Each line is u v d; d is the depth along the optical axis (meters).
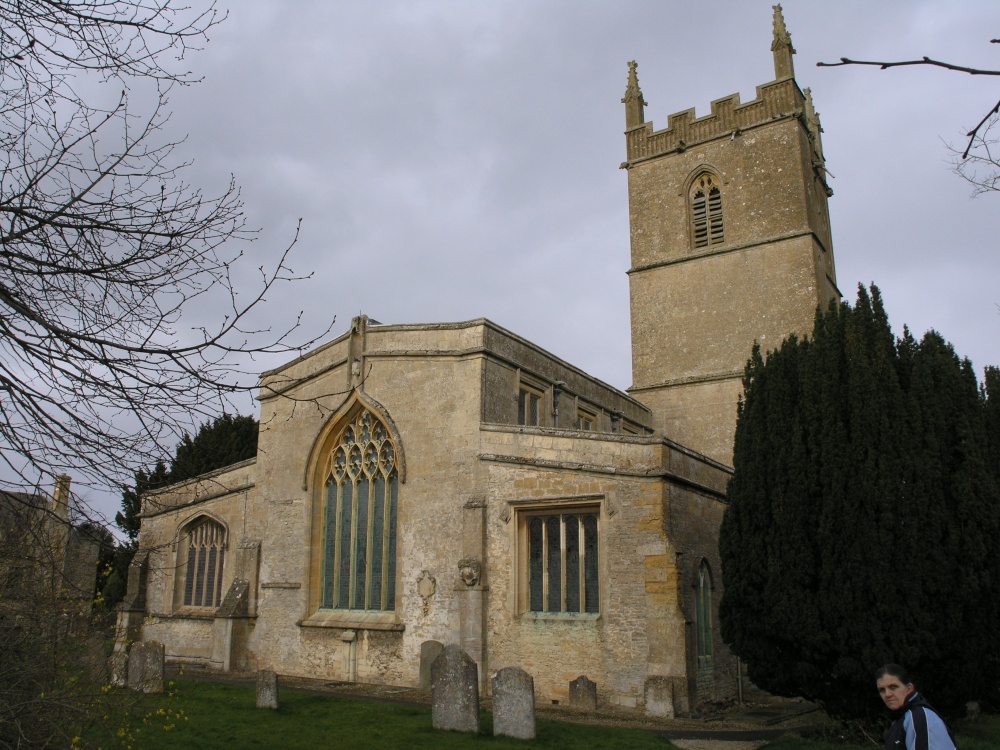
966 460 14.77
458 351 23.48
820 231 36.78
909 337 16.22
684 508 20.44
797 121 35.25
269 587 25.75
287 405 27.23
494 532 21.58
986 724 17.67
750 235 35.09
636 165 38.94
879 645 13.99
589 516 20.56
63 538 9.27
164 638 28.06
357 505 24.97
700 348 35.06
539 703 19.67
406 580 22.70
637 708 18.59
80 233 6.51
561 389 27.34
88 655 11.50
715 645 21.11
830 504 14.84
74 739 8.61
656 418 35.25
